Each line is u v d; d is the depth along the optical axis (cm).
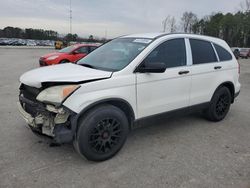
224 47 550
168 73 424
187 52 464
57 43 4150
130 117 395
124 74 374
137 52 404
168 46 436
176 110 451
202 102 498
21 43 6166
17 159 367
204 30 6950
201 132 489
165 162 371
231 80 550
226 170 354
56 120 329
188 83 459
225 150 416
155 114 420
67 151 394
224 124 539
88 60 444
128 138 452
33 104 352
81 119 342
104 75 358
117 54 422
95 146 355
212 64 506
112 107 364
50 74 354
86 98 335
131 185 315
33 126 353
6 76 1125
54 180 321
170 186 315
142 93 394
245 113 624
